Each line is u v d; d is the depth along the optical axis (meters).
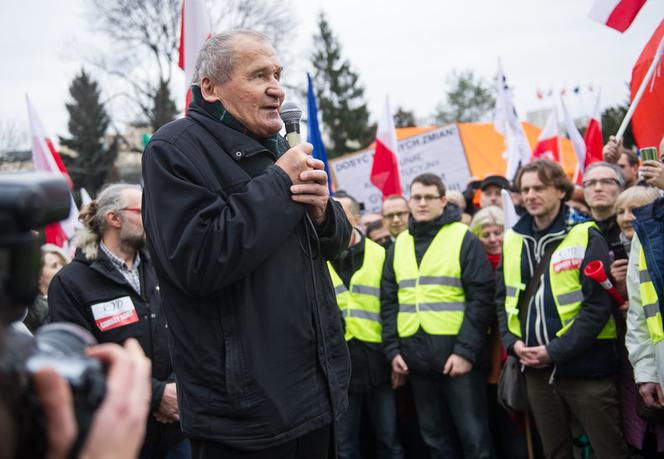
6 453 0.62
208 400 1.87
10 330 0.68
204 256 1.75
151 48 23.00
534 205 3.75
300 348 1.93
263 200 1.80
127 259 3.25
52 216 0.71
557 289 3.63
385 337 4.42
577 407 3.57
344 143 41.50
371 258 4.61
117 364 0.76
